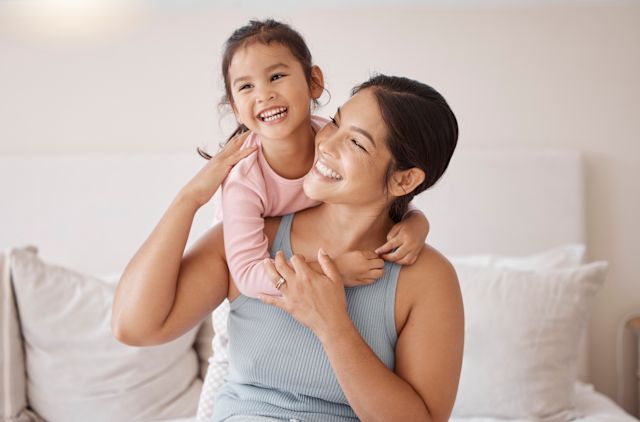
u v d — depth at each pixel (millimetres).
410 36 3160
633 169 3209
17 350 2447
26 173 3020
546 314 2475
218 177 1361
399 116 1316
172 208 1349
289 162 1452
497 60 3186
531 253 3117
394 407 1298
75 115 3111
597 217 3219
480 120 3193
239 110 1440
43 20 3092
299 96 1424
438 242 3105
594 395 2688
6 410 2369
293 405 1379
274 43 1428
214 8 3107
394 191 1372
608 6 3180
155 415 2441
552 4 3174
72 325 2467
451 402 1384
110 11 3104
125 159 3045
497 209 3113
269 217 1476
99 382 2436
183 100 3123
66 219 3027
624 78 3195
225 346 1803
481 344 2445
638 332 3090
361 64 3148
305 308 1299
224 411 1408
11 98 3096
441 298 1404
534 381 2404
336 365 1293
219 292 1420
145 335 1342
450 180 3105
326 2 3098
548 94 3199
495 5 3168
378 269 1357
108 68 3113
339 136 1333
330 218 1436
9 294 2457
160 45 3113
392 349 1415
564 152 3139
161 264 1325
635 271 3219
